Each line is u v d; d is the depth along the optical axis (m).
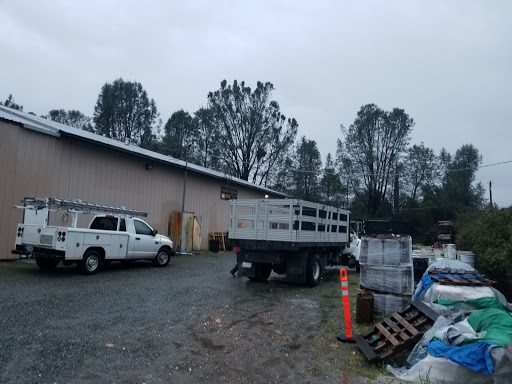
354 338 6.09
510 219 10.44
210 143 51.88
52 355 4.92
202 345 5.74
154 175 19.22
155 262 13.66
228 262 16.86
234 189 26.27
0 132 12.49
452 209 46.97
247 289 10.48
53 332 5.78
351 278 14.02
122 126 52.16
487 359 4.27
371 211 51.53
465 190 51.66
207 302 8.51
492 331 4.85
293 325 7.15
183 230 19.44
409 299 7.55
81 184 15.30
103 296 8.33
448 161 55.56
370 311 7.39
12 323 6.06
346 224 14.54
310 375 4.94
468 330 4.96
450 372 4.51
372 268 7.96
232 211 11.95
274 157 52.75
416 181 56.12
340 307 8.88
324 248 12.77
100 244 11.16
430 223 48.84
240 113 51.62
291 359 5.46
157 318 6.93
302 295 10.14
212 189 23.92
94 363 4.78
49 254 10.16
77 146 15.15
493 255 9.89
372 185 52.19
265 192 30.47
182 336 6.06
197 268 14.15
